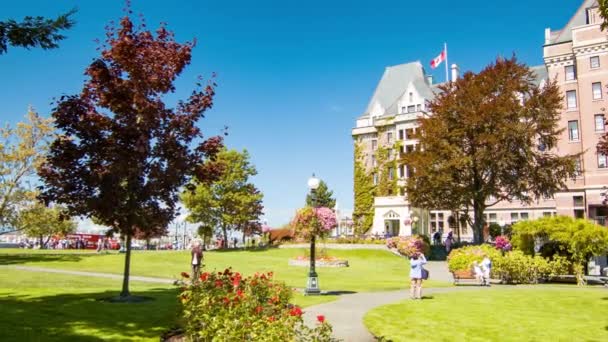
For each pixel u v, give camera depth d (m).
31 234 42.53
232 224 56.53
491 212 66.00
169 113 15.17
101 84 14.47
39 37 9.31
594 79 50.06
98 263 31.31
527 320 13.63
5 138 38.31
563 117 52.50
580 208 51.09
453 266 26.81
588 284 25.61
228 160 55.81
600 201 48.34
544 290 21.61
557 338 11.44
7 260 32.72
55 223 43.03
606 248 25.73
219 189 55.81
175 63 15.02
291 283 23.89
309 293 19.27
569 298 18.38
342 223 72.44
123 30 14.73
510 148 40.44
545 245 28.95
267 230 61.53
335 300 17.44
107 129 14.45
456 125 41.78
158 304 13.96
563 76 53.34
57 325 10.62
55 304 13.33
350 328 12.23
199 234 53.72
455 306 16.11
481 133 40.34
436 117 43.53
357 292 20.42
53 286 18.80
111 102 14.27
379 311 14.84
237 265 33.41
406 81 79.62
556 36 59.97
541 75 67.75
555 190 42.09
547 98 40.62
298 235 19.38
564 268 26.80
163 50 15.12
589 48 50.41
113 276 23.84
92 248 65.19
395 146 68.62
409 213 61.25
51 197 14.04
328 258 36.91
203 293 9.86
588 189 49.25
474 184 42.69
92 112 14.27
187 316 9.23
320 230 19.09
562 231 26.67
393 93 79.75
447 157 41.56
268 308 9.46
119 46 14.05
